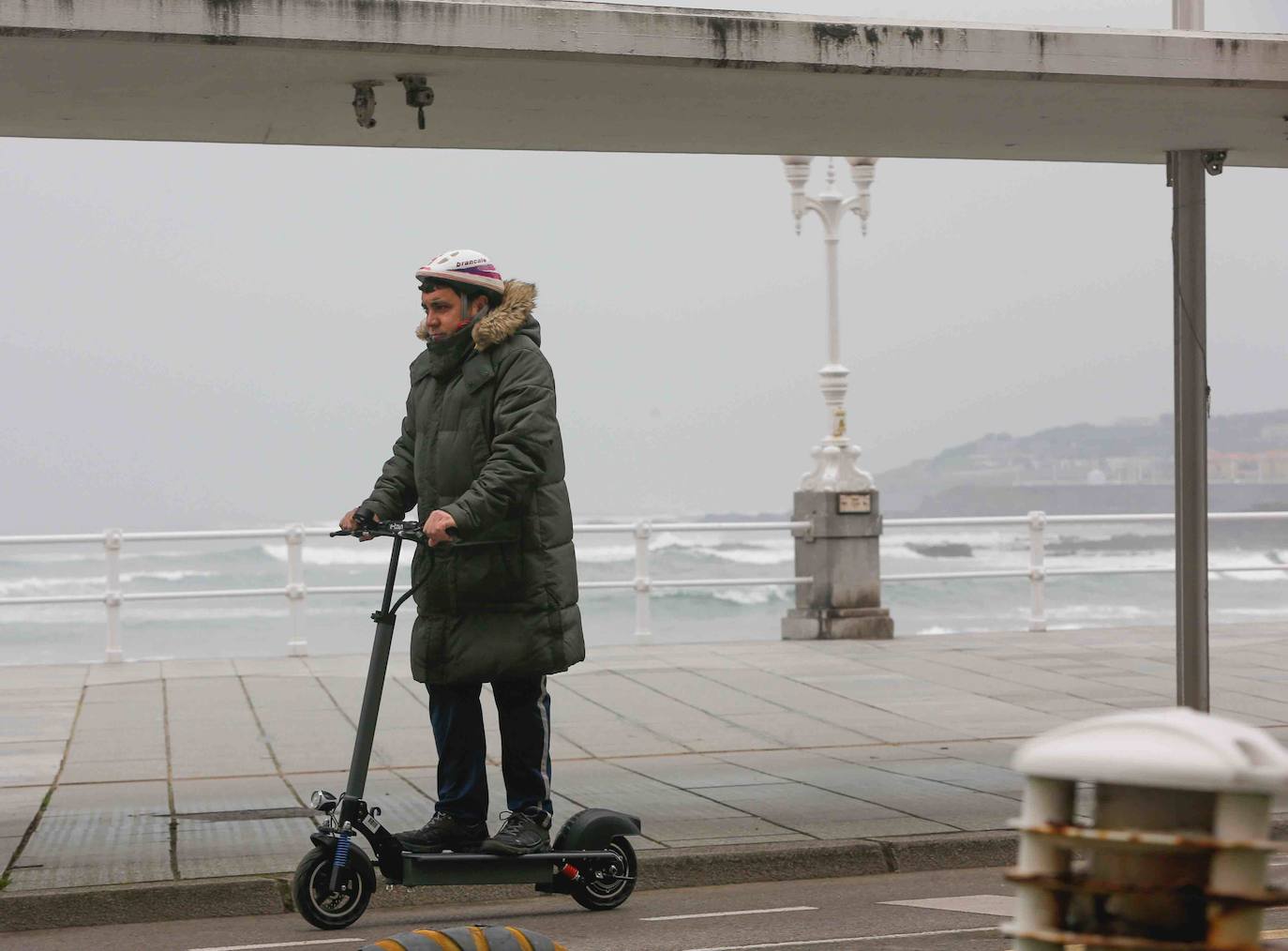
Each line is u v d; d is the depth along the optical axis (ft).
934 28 38.17
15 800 42.83
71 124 41.88
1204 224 47.62
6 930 31.73
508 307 31.30
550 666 31.14
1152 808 10.71
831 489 80.07
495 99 40.27
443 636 31.09
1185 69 39.40
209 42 34.27
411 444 32.81
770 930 30.12
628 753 49.60
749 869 35.88
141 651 180.34
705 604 217.36
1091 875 10.94
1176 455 46.96
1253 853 10.37
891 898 33.58
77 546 311.27
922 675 66.28
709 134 44.78
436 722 31.45
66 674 67.72
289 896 33.14
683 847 36.35
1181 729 10.52
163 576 270.05
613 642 182.39
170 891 32.71
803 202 81.82
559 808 41.01
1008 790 43.45
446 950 19.76
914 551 329.52
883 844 36.96
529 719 31.50
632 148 46.75
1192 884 10.58
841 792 43.11
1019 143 46.50
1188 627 46.73
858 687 63.26
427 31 35.29
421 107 37.96
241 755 49.67
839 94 40.29
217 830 38.78
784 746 50.90
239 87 38.47
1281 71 39.93
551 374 31.50
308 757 49.34
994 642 77.92
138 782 45.42
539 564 31.14
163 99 39.45
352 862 30.01
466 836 31.12
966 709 57.98
